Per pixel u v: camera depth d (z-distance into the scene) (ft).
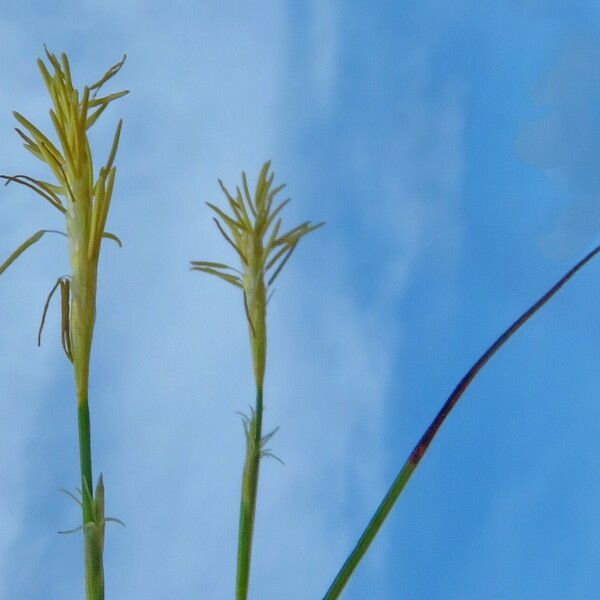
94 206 0.22
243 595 0.22
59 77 0.22
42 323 0.22
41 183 0.22
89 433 0.21
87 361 0.22
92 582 0.21
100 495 0.21
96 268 0.22
